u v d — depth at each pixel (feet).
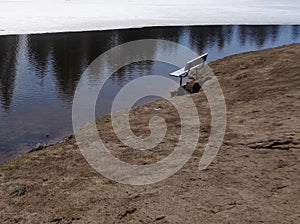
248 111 23.72
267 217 12.09
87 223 12.82
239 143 18.70
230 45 71.87
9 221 13.46
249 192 13.87
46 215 13.66
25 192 15.70
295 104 23.44
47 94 39.86
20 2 122.62
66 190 15.61
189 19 106.52
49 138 27.73
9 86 42.65
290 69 32.30
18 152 25.16
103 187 15.60
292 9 140.67
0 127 29.84
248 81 31.24
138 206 13.64
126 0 149.59
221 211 12.71
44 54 60.49
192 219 12.38
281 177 14.80
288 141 17.81
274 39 79.20
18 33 75.61
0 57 57.31
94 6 123.54
